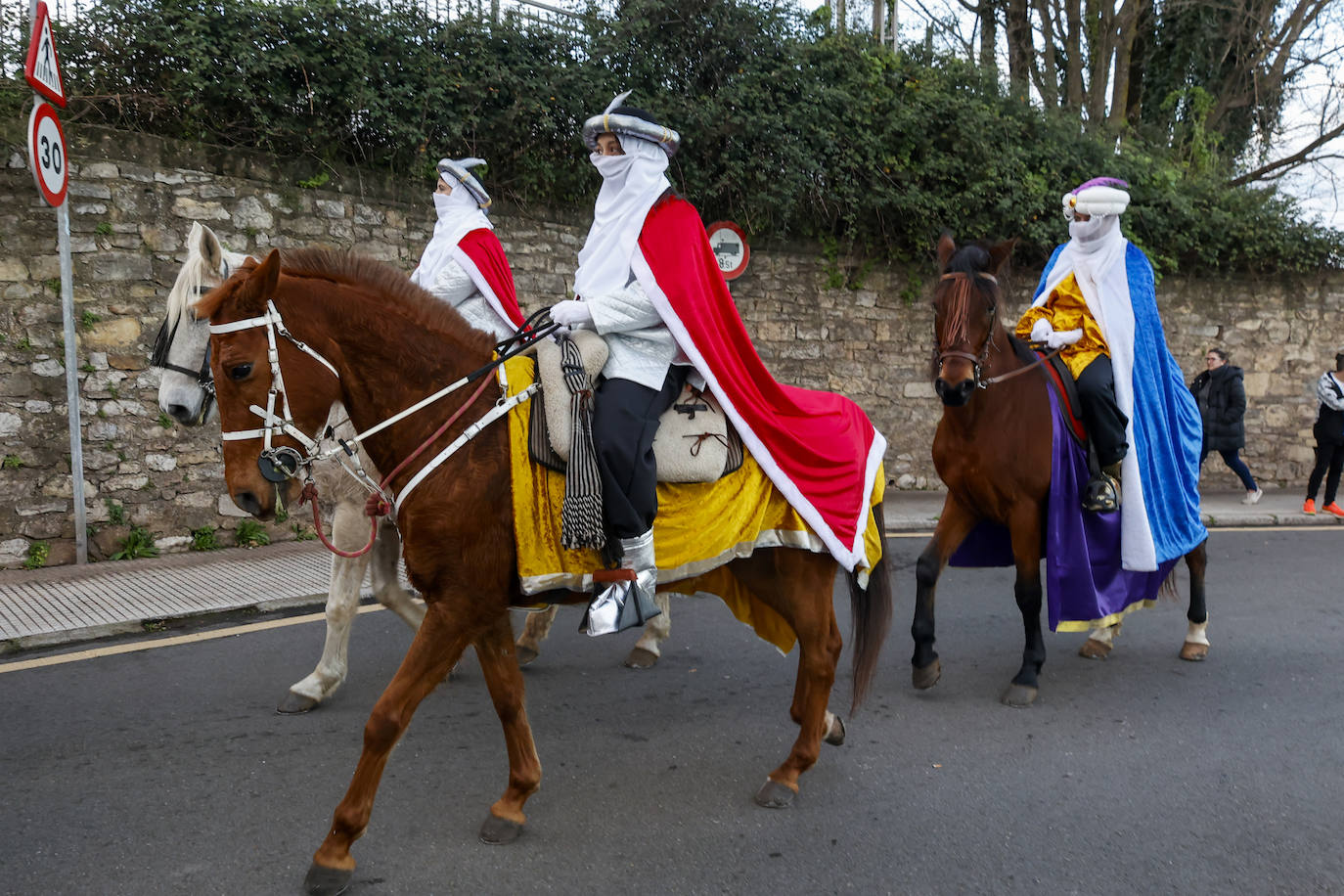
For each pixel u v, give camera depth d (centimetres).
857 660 394
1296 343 1345
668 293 327
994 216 1156
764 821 351
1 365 702
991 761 411
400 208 876
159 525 770
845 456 370
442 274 482
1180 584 767
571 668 533
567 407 308
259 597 630
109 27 763
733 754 414
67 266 690
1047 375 500
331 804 354
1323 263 1339
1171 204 1264
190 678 494
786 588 366
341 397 309
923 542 904
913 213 1123
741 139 1048
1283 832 347
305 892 291
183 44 770
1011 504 488
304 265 308
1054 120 1258
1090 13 1672
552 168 952
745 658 553
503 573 305
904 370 1170
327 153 838
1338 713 477
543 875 308
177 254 772
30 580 673
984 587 749
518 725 332
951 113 1136
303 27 826
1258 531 1020
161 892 292
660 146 343
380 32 860
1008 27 1684
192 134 791
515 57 941
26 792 359
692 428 331
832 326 1133
